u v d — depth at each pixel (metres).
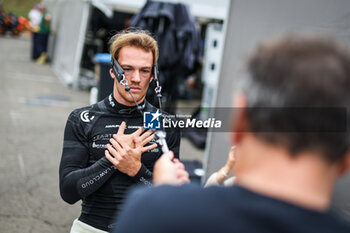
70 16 9.92
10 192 3.43
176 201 0.62
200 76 8.31
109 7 7.29
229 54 2.96
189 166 3.85
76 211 3.26
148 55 1.52
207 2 7.02
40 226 2.95
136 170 1.43
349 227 0.58
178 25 5.59
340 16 1.88
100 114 1.54
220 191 0.63
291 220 0.56
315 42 0.61
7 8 32.53
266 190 0.60
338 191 1.73
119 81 1.49
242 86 0.65
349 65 0.59
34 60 12.95
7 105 6.58
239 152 0.68
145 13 5.37
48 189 3.59
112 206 1.48
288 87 0.59
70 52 9.41
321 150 0.59
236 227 0.58
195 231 0.59
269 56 0.62
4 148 4.50
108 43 1.66
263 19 2.60
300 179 0.60
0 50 14.46
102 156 1.51
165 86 5.78
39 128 5.48
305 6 2.17
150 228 0.61
